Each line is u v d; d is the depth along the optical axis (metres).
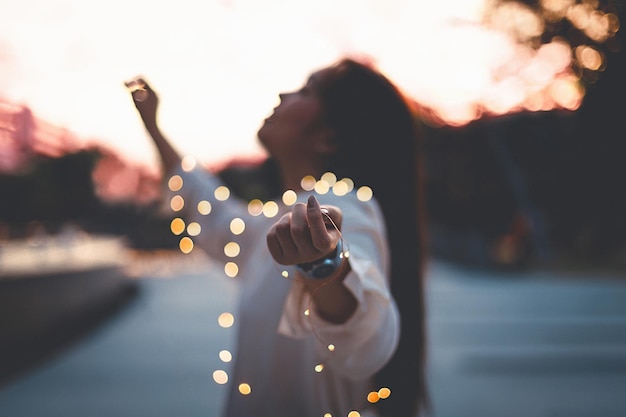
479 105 28.06
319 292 1.28
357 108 1.83
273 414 1.59
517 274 31.11
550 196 34.62
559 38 11.87
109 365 9.84
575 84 15.04
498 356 10.14
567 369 9.17
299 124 1.85
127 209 54.81
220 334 13.19
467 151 38.81
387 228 1.80
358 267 1.31
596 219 35.81
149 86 2.15
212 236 2.12
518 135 29.14
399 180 1.82
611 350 10.69
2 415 6.84
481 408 7.00
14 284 10.23
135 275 32.84
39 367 9.65
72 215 34.91
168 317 16.27
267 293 1.64
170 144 2.21
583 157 28.44
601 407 7.11
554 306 17.47
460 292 21.69
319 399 1.58
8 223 33.16
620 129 19.56
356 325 1.28
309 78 1.89
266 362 1.62
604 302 18.39
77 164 30.19
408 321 1.77
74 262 19.11
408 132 1.85
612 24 11.40
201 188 2.19
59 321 13.23
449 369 9.11
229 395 1.69
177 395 7.83
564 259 36.38
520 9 11.28
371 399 1.42
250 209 2.12
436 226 62.31
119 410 7.12
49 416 6.82
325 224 1.16
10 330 10.03
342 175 1.84
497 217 41.78
